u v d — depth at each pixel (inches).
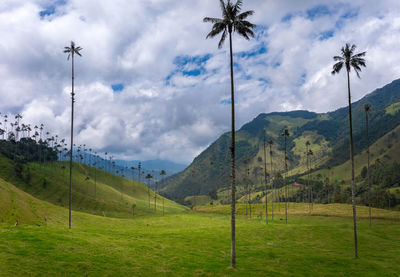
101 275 1043.3
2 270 924.0
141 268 1194.6
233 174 1300.4
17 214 2854.3
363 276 1294.3
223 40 1322.6
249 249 1849.2
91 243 1469.0
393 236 2447.1
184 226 3764.8
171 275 1144.2
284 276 1232.2
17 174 7687.0
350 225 3142.2
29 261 1051.3
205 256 1560.0
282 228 2824.8
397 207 7273.6
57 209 4109.3
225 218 5231.3
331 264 1491.1
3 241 1249.4
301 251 1831.9
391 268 1446.9
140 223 4111.7
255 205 7229.3
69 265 1083.3
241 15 1279.5
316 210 5191.9
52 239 1397.6
